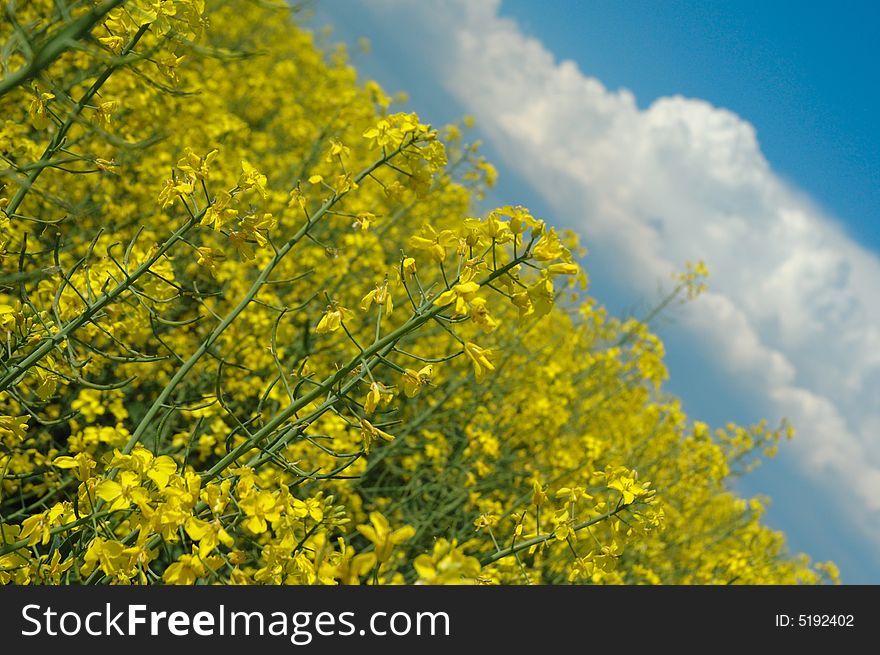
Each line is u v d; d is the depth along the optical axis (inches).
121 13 97.1
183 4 90.9
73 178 195.9
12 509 160.1
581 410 335.6
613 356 327.0
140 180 221.5
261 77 398.9
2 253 113.7
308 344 217.0
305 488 189.0
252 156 319.6
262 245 107.7
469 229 89.3
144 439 170.6
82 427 175.6
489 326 85.3
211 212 103.7
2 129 155.9
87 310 104.0
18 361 110.7
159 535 82.8
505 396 285.3
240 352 200.2
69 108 76.3
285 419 97.7
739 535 389.7
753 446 349.4
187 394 188.7
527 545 108.7
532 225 87.3
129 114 200.7
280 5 74.9
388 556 61.2
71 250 193.6
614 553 106.0
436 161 118.5
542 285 86.5
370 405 88.4
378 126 116.6
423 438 256.5
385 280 94.4
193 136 270.8
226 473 108.2
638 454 329.1
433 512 223.8
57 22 97.5
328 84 500.7
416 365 268.4
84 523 87.6
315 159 298.4
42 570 89.4
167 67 97.5
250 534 113.7
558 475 259.1
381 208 308.3
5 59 76.9
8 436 120.3
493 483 245.6
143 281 126.8
